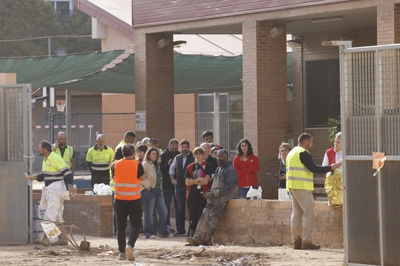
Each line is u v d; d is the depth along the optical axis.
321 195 33.09
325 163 23.48
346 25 35.41
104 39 60.44
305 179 22.56
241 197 27.80
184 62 38.19
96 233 28.28
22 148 25.66
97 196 28.28
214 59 37.66
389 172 17.70
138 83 37.09
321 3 30.17
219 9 33.62
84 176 57.75
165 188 28.84
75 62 36.00
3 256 22.50
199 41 47.88
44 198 24.86
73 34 101.56
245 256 21.75
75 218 29.16
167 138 37.31
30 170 25.64
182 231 27.88
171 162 28.72
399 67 17.58
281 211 24.28
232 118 49.00
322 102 38.25
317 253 21.77
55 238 25.06
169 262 21.19
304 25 35.09
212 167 26.91
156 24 36.16
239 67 39.06
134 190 21.52
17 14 95.81
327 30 37.28
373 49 17.81
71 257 22.36
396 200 17.64
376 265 17.98
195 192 26.17
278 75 32.72
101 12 57.28
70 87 43.47
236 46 48.03
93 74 38.59
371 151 17.98
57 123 64.19
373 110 17.95
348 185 18.30
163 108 37.19
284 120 32.84
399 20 27.84
